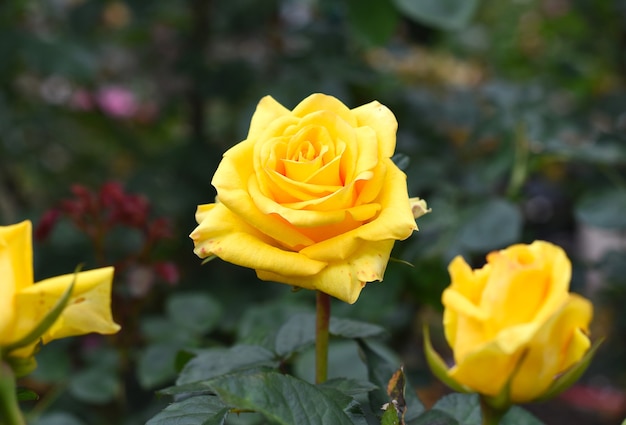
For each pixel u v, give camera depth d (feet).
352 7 3.22
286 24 4.29
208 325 2.73
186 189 3.92
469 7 2.83
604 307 4.55
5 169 4.24
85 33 4.09
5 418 1.42
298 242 1.57
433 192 3.29
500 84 3.52
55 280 1.46
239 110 4.40
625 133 3.67
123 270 2.86
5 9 3.90
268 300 3.52
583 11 4.71
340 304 2.78
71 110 4.50
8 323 1.42
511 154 3.07
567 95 5.06
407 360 4.02
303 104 1.66
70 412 3.29
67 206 2.80
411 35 5.47
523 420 1.80
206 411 1.60
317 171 1.57
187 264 3.88
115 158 4.80
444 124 4.27
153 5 4.09
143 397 3.39
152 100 4.71
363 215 1.57
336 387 1.68
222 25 4.14
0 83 4.03
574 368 1.60
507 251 1.63
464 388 1.64
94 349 3.05
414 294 2.87
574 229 5.62
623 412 4.63
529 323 1.57
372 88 3.92
